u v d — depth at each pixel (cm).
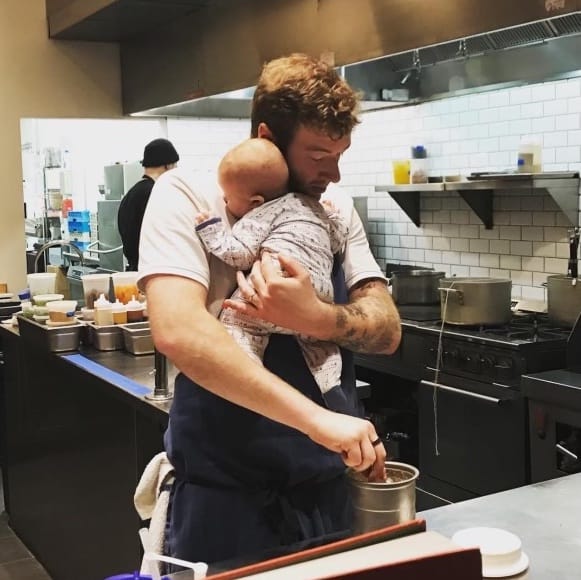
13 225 559
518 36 344
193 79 429
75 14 481
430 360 350
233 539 141
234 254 133
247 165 136
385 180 511
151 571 115
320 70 134
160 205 139
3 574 360
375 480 122
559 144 391
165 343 127
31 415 369
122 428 274
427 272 402
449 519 134
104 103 577
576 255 341
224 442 140
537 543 124
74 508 326
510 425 309
